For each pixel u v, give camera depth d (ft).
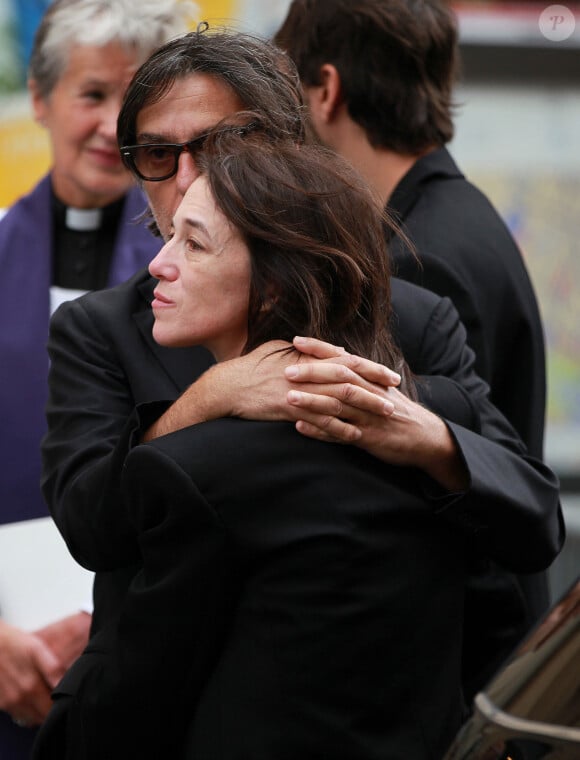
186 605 16.47
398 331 20.66
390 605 16.63
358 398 16.58
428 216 26.02
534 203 60.03
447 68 27.50
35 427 27.63
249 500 16.44
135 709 16.81
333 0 26.89
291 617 16.35
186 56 19.53
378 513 16.75
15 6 46.42
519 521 18.01
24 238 29.19
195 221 17.01
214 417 17.04
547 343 60.39
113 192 29.45
